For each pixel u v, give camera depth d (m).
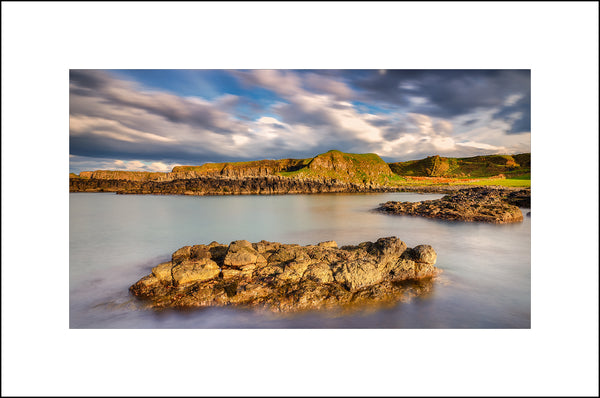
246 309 10.91
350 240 23.81
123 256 18.67
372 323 10.06
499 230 27.62
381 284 12.76
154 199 72.12
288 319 10.30
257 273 13.09
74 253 19.45
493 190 61.25
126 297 12.03
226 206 55.50
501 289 12.89
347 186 108.12
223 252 15.18
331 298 11.58
